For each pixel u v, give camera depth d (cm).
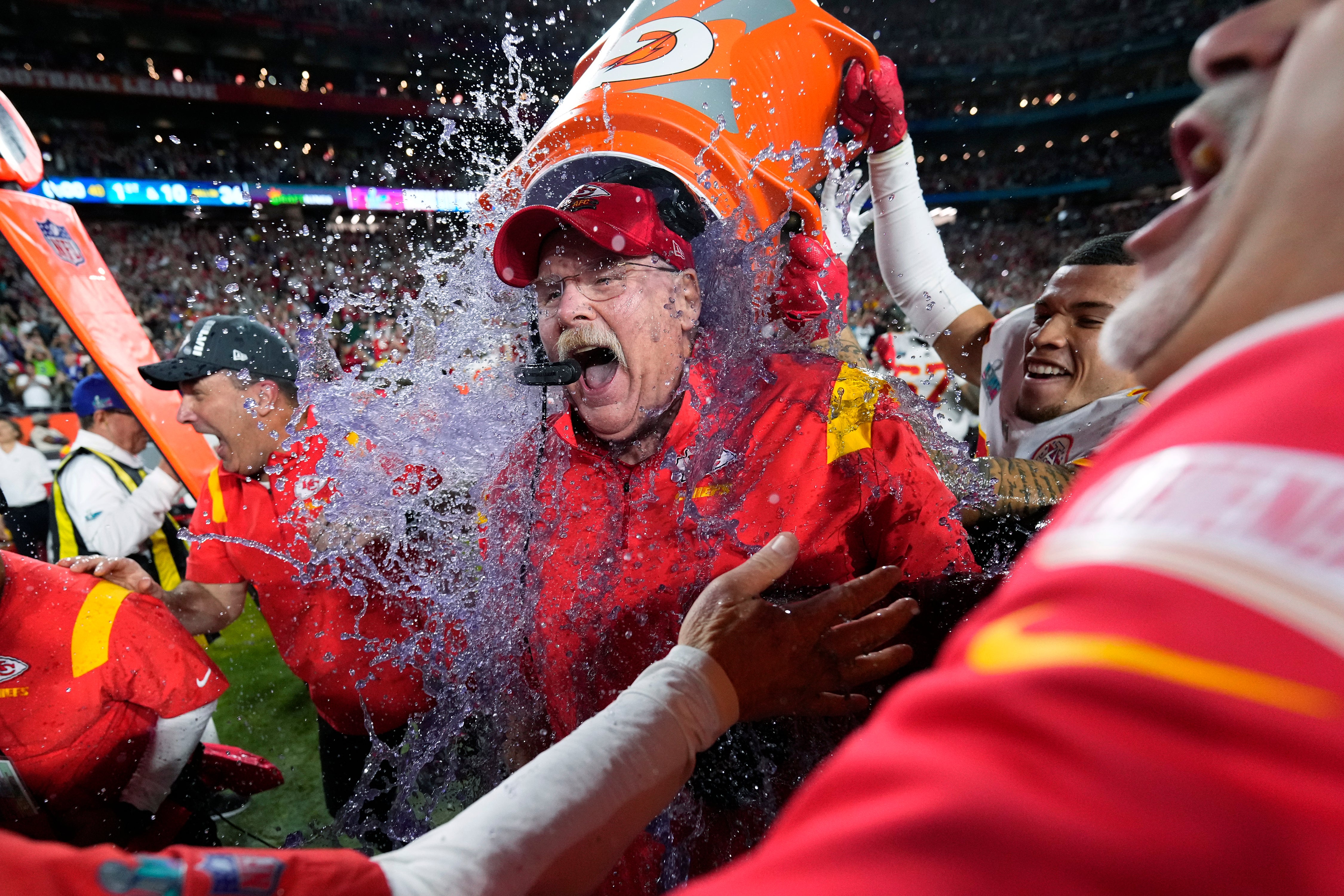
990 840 12
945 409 168
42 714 118
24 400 665
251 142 1739
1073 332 139
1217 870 11
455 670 130
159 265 1530
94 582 126
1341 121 17
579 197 99
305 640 146
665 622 105
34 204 253
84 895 39
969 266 1973
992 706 15
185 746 132
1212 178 22
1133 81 1873
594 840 60
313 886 49
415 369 130
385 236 1703
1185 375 20
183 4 1605
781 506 103
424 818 130
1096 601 16
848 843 14
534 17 1719
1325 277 18
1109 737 13
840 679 75
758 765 96
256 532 145
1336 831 11
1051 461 144
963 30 1927
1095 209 1986
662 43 109
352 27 1698
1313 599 13
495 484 119
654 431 108
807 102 117
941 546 103
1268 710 12
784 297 125
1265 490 15
